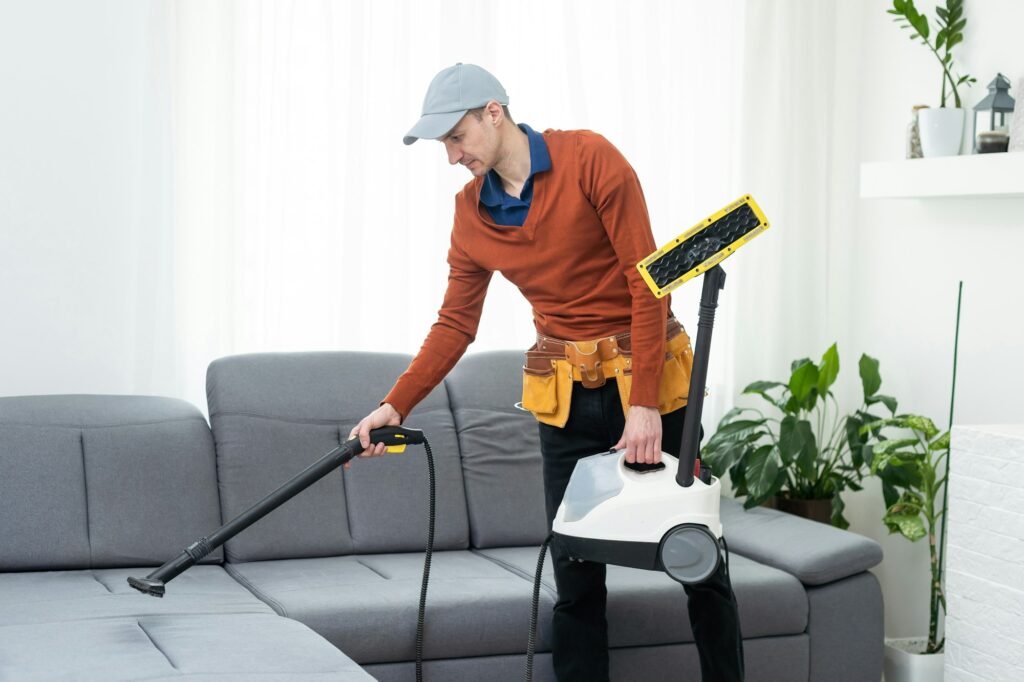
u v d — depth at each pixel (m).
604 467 2.08
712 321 2.02
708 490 2.00
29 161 3.20
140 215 3.24
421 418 3.31
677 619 2.85
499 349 3.65
